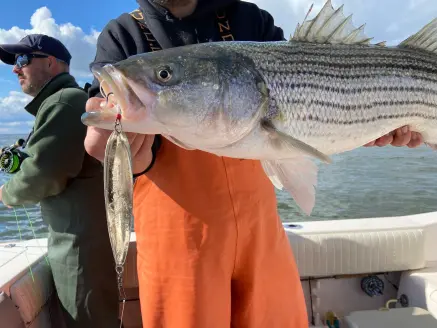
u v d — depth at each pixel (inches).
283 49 22.8
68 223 29.6
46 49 34.4
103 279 30.0
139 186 22.8
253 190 22.6
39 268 30.7
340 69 23.8
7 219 76.4
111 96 18.6
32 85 35.3
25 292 27.8
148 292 22.4
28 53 34.2
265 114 21.8
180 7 22.9
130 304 34.2
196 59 20.6
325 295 36.1
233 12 24.7
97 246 29.7
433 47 27.3
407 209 106.4
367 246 35.4
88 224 29.5
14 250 33.0
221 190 21.7
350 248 35.3
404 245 35.7
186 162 21.7
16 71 35.3
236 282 23.8
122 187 15.7
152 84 19.3
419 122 27.0
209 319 21.6
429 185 132.1
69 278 29.6
